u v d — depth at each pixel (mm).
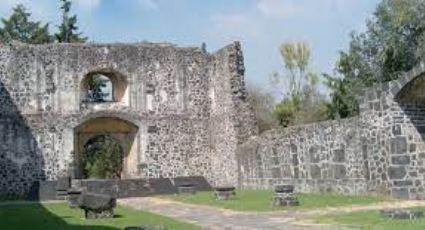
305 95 49750
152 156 32688
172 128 33094
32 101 31688
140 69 32969
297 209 18438
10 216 19422
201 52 33906
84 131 33125
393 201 19781
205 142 33469
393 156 20938
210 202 22516
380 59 36469
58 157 31656
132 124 32812
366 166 22000
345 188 23031
